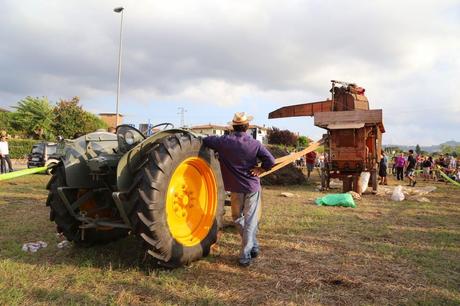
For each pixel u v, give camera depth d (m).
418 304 3.30
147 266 4.07
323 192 11.71
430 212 8.00
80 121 40.19
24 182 12.82
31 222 6.30
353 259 4.51
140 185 3.76
